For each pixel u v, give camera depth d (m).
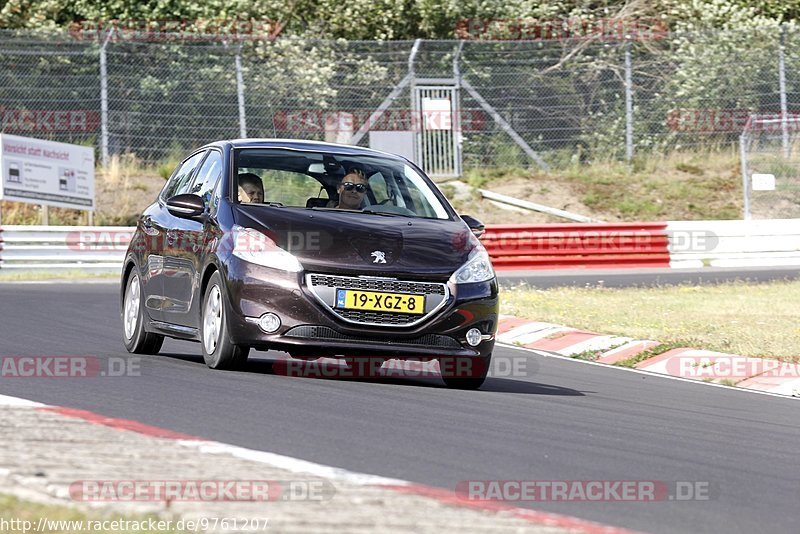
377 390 26.78
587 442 21.86
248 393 24.70
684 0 108.38
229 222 28.61
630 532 14.34
